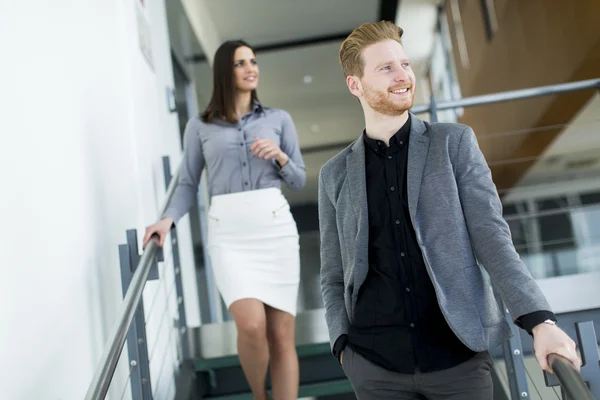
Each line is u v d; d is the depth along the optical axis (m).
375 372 1.47
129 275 2.29
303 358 3.19
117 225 2.65
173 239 3.24
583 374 1.49
